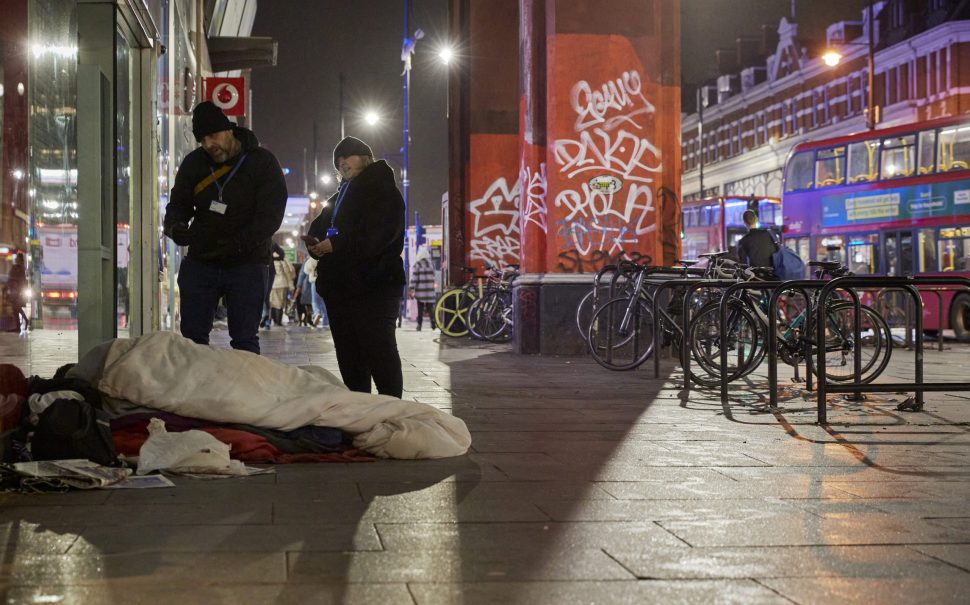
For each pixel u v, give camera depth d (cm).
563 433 628
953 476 484
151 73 976
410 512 393
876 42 5988
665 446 575
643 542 349
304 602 276
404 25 3231
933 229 2012
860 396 854
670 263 1411
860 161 2169
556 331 1341
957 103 5291
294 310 2725
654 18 1364
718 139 8212
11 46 452
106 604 272
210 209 632
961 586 299
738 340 938
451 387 917
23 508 391
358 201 625
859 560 327
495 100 2069
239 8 2503
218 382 525
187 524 367
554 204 1346
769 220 3344
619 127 1355
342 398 539
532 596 285
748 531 366
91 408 477
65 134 554
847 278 711
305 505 403
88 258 767
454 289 1881
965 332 1945
